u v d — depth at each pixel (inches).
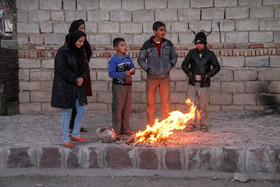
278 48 299.3
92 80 322.7
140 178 172.9
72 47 182.9
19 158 185.9
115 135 199.8
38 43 323.3
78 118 196.2
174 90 313.9
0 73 397.1
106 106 323.6
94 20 319.6
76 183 167.2
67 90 181.8
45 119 286.0
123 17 316.8
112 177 175.2
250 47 303.9
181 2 309.3
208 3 306.0
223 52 306.7
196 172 177.0
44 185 164.6
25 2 320.5
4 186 163.8
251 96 306.2
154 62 222.8
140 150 182.2
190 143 191.8
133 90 317.7
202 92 222.7
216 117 279.4
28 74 325.1
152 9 313.1
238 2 302.5
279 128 230.5
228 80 308.0
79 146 188.5
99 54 320.2
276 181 164.9
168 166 181.0
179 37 311.6
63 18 321.1
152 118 232.5
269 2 299.0
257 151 174.7
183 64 229.0
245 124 247.6
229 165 176.2
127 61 215.0
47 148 186.4
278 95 302.2
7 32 571.8
